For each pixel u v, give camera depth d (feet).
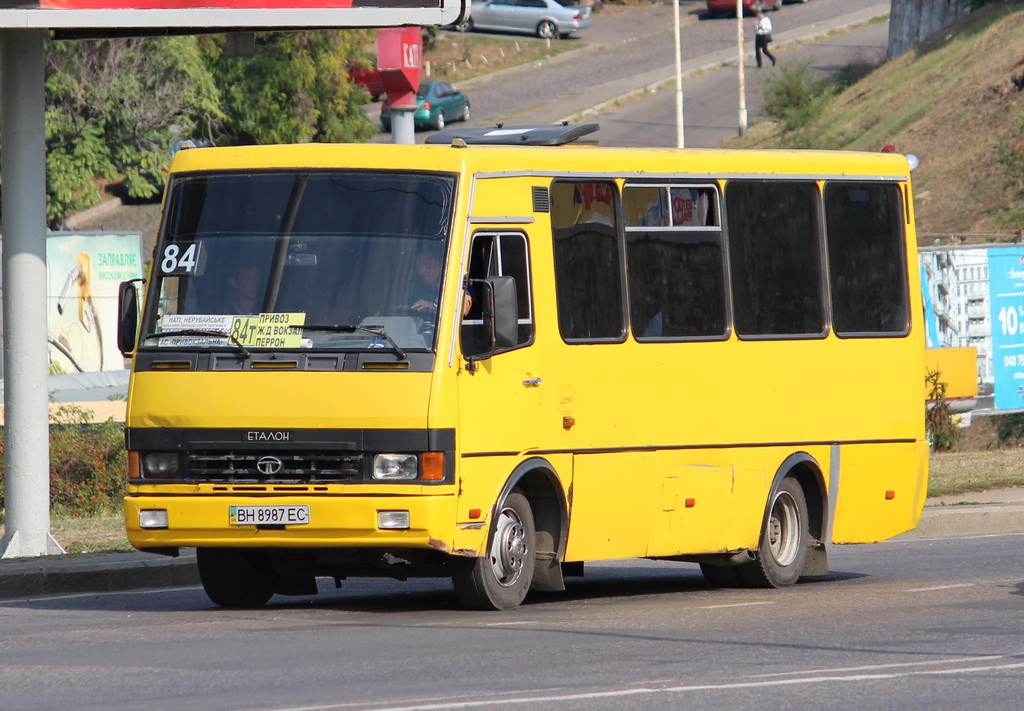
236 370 74.13
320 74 366.02
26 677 56.85
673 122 409.49
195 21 100.32
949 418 173.58
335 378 73.10
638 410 83.35
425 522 71.97
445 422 72.74
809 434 92.79
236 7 101.96
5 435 100.78
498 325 73.72
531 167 79.36
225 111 364.17
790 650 63.16
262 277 75.56
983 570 98.58
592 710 49.67
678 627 70.54
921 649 63.62
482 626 70.49
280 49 361.51
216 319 75.25
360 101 381.40
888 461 97.19
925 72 356.18
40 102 100.73
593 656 61.36
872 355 96.12
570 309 80.48
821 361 93.40
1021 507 128.06
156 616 75.97
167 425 74.38
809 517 95.20
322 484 72.69
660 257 85.46
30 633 69.10
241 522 73.20
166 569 93.30
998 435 194.70
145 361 75.56
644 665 59.11
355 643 64.95
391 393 72.59
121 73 326.65
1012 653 62.64
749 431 89.35
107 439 140.36
